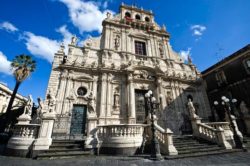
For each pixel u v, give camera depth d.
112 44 23.22
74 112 17.62
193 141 13.68
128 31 25.11
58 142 11.32
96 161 8.62
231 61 21.80
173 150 10.28
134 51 24.22
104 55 21.72
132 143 11.07
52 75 18.19
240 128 18.88
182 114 21.97
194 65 27.44
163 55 25.98
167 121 20.52
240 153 11.02
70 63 19.36
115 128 11.62
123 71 21.00
